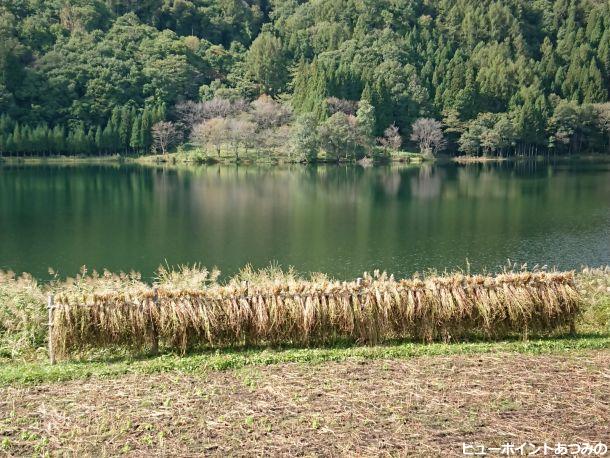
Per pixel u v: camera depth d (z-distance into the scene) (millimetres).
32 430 6027
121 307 8375
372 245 26766
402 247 26328
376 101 89688
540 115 89312
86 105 89125
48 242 27562
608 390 6930
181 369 7641
